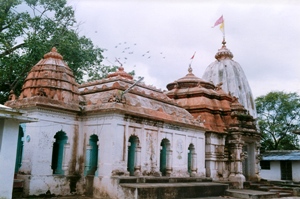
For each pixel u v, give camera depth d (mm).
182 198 14375
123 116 14234
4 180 9773
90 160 14547
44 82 14336
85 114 14891
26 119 9992
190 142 18656
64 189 13734
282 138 39812
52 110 13711
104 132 14070
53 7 23672
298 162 31578
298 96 39906
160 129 16422
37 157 12883
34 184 12594
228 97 24453
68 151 14273
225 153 21719
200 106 22469
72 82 15273
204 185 15922
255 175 23828
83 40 25094
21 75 20609
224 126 22484
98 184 13609
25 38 20859
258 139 24078
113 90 16031
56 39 22266
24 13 21797
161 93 20406
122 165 13906
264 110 40969
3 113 9484
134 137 15133
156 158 15930
